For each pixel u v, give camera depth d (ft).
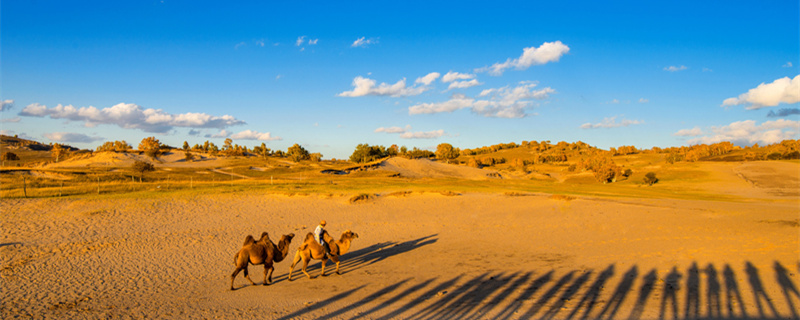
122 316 38.06
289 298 44.14
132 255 63.77
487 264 58.75
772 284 43.32
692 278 47.26
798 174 304.50
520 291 44.86
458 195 128.67
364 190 139.74
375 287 48.24
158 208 97.55
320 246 52.60
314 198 118.21
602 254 62.64
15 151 652.48
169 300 43.80
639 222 90.27
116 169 294.05
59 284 49.85
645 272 51.08
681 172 353.31
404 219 98.78
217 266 59.93
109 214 89.56
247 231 83.05
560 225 90.58
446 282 49.70
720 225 82.84
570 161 650.43
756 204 140.05
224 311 39.52
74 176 210.18
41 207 92.63
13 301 43.24
